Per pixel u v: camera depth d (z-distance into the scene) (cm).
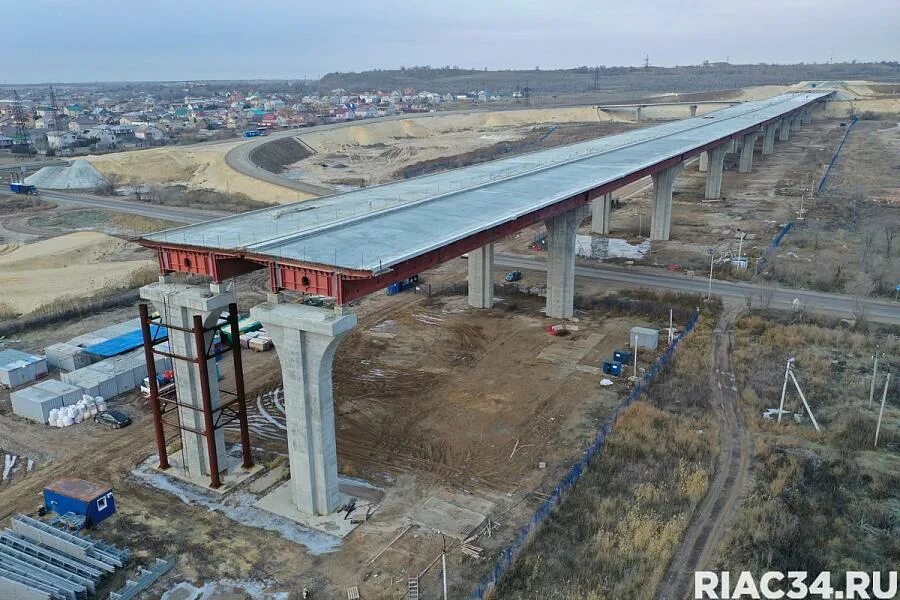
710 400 5000
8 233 11112
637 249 9275
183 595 3184
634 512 3688
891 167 14850
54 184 15262
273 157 18338
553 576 3259
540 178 6806
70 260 9375
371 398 5153
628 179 7362
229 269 3891
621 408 4872
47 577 3241
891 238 9038
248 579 3284
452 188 6066
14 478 4172
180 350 3991
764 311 6750
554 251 6612
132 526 3697
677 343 5984
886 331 6175
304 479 3731
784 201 11919
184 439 4144
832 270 7925
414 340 6275
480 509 3803
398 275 3884
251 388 5328
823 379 5256
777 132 19800
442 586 3212
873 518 3625
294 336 3500
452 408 4984
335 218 4688
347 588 3209
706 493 3875
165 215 12288
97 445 4553
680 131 11938
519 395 5166
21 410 4947
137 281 8294
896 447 4303
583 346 6062
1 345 6322
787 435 4481
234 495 3981
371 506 3844
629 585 3150
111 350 5838
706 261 8550
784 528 3534
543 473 4147
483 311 7025
